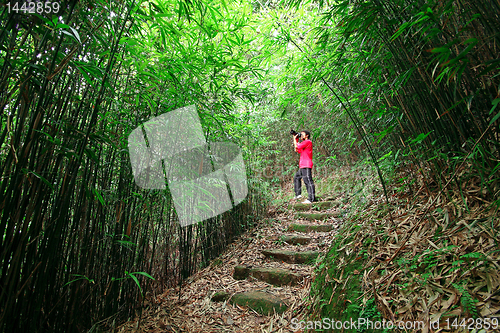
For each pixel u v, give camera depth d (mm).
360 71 1702
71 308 1253
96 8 1038
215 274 2418
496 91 1017
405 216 1509
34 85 910
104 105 1268
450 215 1265
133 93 1390
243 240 3094
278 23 1920
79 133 1056
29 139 871
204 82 1852
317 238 2660
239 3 1932
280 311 1691
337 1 1351
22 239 927
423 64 1125
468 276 953
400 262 1214
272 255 2504
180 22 1460
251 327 1607
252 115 3311
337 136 3645
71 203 1234
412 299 1013
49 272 1128
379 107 1743
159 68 1416
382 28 1283
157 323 1659
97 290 1497
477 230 1090
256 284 2119
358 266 1429
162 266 2164
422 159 1497
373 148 2527
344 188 3908
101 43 1091
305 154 3955
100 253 1477
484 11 922
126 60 1352
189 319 1722
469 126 1182
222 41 1802
